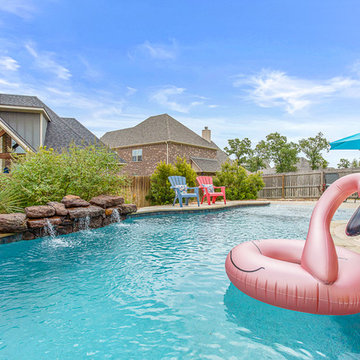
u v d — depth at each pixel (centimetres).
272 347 161
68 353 155
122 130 2256
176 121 2138
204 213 842
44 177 561
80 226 524
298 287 177
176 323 189
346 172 1268
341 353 155
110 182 704
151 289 250
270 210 933
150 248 400
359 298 171
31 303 222
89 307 214
